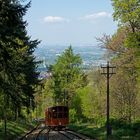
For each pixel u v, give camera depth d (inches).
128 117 1913.1
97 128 2175.2
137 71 1662.2
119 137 1521.9
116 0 1501.0
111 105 1955.0
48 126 2539.4
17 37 1103.6
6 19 1013.2
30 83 2214.6
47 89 4271.7
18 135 1871.3
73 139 1685.5
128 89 1884.8
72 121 3385.8
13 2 1031.0
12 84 1424.7
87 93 2829.7
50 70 4367.6
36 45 2423.7
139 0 1480.1
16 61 1603.1
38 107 4985.2
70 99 3905.0
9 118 2428.6
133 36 1499.8
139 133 1557.6
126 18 1489.9
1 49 1063.0
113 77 1947.6
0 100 1512.1
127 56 1839.3
